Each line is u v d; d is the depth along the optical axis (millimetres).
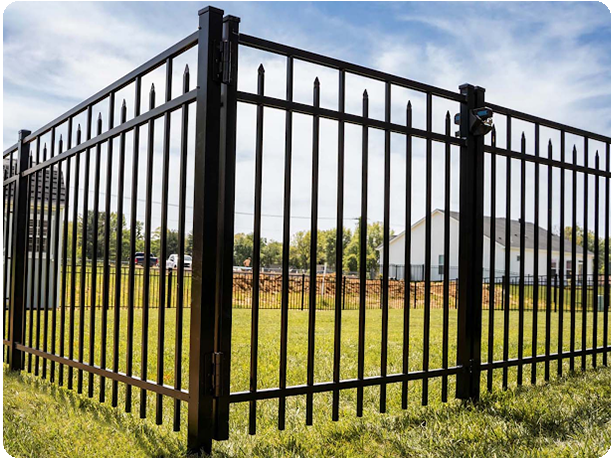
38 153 4324
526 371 4445
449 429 2836
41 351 3992
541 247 30000
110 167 3285
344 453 2500
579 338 6781
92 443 2617
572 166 4094
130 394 2975
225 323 2439
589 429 2881
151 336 6125
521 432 2809
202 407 2396
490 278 3471
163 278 2691
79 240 10336
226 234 2451
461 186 3393
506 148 3580
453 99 3330
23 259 4516
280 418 2611
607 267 4562
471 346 3354
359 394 2854
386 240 2939
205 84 2432
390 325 8328
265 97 2533
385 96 2969
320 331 7148
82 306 3477
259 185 2525
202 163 2412
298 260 35594
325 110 2703
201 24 2506
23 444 2596
